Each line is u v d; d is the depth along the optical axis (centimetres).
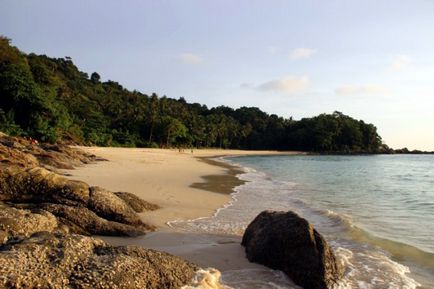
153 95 12812
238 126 13850
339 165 5378
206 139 11894
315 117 13662
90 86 12875
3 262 452
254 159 7006
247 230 887
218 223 1162
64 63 14125
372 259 839
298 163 5647
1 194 934
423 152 15462
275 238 756
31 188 958
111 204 1005
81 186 1005
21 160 1661
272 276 713
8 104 4750
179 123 9925
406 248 943
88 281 476
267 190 2045
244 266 758
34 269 463
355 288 677
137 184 1898
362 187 2372
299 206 1512
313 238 723
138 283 512
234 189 2034
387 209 1530
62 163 2362
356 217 1345
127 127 9406
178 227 1083
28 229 698
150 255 576
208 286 586
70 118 6272
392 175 3688
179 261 606
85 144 6047
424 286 699
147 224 1052
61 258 493
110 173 2338
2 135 2639
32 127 4678
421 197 1922
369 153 13400
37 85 5038
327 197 1838
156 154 5759
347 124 13100
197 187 2020
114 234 930
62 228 798
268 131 14012
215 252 841
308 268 689
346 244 962
